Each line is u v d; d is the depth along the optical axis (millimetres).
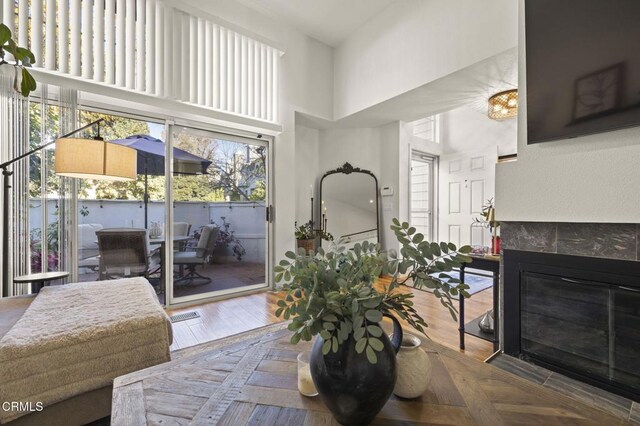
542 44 1642
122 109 2682
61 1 2277
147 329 1312
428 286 793
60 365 1122
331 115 4109
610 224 1455
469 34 2541
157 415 738
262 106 3404
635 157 1344
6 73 2059
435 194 5152
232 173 3352
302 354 903
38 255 2217
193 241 3088
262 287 3525
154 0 2650
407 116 3973
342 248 929
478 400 797
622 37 1364
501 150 4418
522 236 1780
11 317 1372
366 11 3396
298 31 3744
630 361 1424
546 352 1696
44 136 2223
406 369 802
